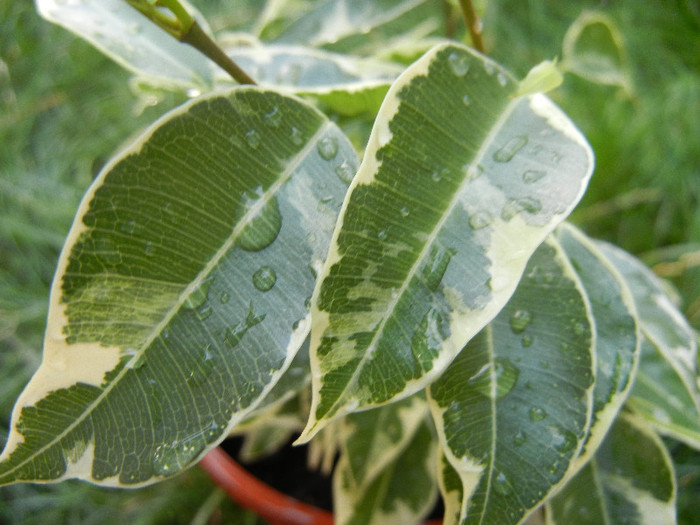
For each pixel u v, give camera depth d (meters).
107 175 0.08
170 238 0.08
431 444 0.15
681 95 0.28
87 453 0.08
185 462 0.08
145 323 0.08
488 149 0.09
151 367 0.08
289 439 0.19
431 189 0.08
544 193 0.08
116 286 0.08
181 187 0.08
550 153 0.09
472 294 0.08
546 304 0.10
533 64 0.30
